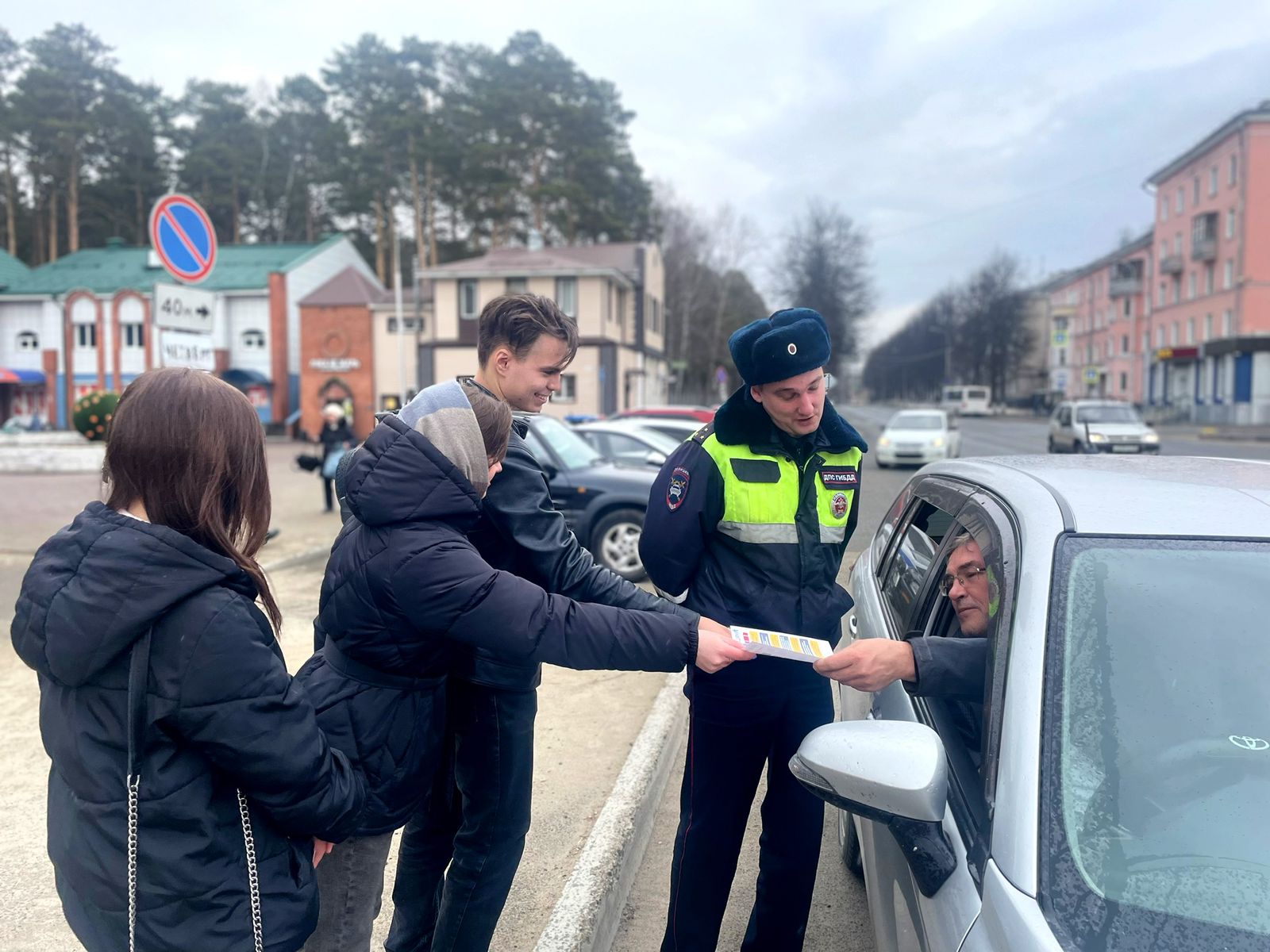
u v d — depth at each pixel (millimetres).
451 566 1735
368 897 1897
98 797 1376
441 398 1824
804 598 2285
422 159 45969
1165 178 52531
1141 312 59094
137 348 39594
